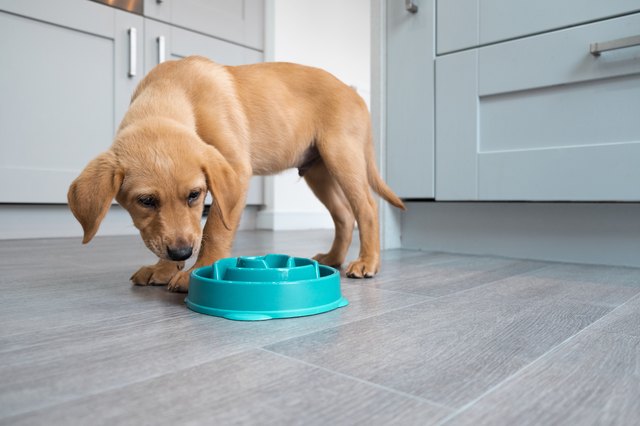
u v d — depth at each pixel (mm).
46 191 2650
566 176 1719
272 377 628
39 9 2564
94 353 722
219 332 841
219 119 1309
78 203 1033
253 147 1455
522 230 1960
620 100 1620
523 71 1798
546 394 585
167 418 510
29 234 2689
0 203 2568
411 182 2119
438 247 2195
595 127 1671
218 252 1237
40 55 2605
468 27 1926
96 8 2768
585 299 1146
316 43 4004
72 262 1737
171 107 1253
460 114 1963
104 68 2838
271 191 3672
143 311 995
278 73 1539
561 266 1730
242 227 3670
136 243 2457
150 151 1073
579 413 535
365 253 1516
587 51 1660
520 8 1798
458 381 623
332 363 686
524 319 952
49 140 2662
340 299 1077
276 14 3631
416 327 886
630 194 1598
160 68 1388
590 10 1651
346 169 1504
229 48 3455
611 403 561
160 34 3059
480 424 506
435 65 2025
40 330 848
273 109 1466
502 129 1872
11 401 549
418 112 2084
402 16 2111
